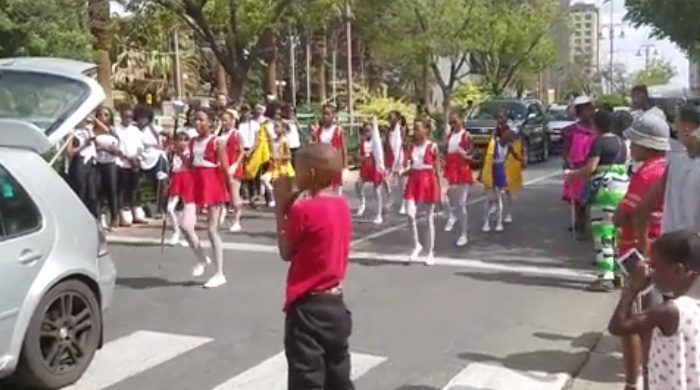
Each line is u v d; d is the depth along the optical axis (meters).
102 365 6.59
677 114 5.18
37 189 5.98
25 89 6.57
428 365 6.50
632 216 5.82
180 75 33.84
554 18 43.06
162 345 7.10
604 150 8.73
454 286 9.19
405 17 29.83
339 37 37.12
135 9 18.72
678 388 3.70
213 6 19.39
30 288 5.71
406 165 10.80
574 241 12.14
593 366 6.55
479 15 33.31
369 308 8.22
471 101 34.28
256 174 16.03
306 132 20.34
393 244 11.95
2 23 18.48
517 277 9.66
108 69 18.36
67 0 18.12
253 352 6.90
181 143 9.90
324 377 4.63
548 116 30.38
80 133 12.75
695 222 5.00
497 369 6.41
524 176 22.45
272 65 27.23
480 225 13.79
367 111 31.50
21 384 5.90
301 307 4.59
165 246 11.93
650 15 19.30
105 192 13.48
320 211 4.59
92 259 6.28
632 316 3.88
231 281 9.52
